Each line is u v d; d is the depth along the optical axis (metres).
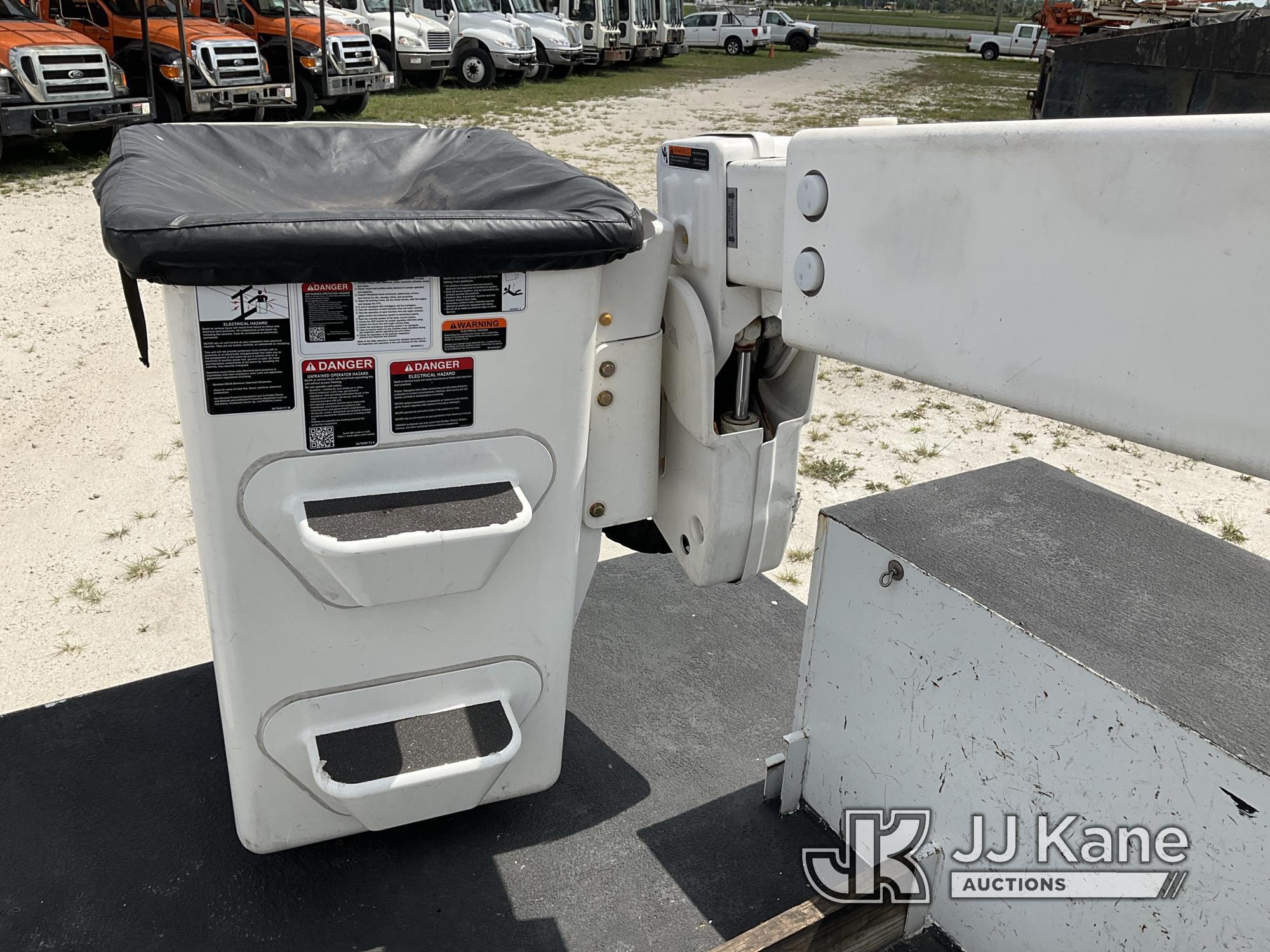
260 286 1.32
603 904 1.81
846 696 1.86
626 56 22.17
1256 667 1.42
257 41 11.98
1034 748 1.51
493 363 1.48
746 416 1.82
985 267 1.08
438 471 1.53
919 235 1.15
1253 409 0.87
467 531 1.44
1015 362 1.07
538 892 1.83
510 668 1.76
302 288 1.34
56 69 8.93
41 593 3.29
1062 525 1.83
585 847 1.94
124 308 6.01
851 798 1.91
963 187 1.07
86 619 3.15
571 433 1.60
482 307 1.44
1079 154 0.95
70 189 8.90
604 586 2.87
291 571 1.51
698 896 1.83
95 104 9.23
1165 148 0.88
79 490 3.98
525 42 17.20
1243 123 0.82
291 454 1.43
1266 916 1.27
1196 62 5.20
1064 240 0.98
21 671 2.89
